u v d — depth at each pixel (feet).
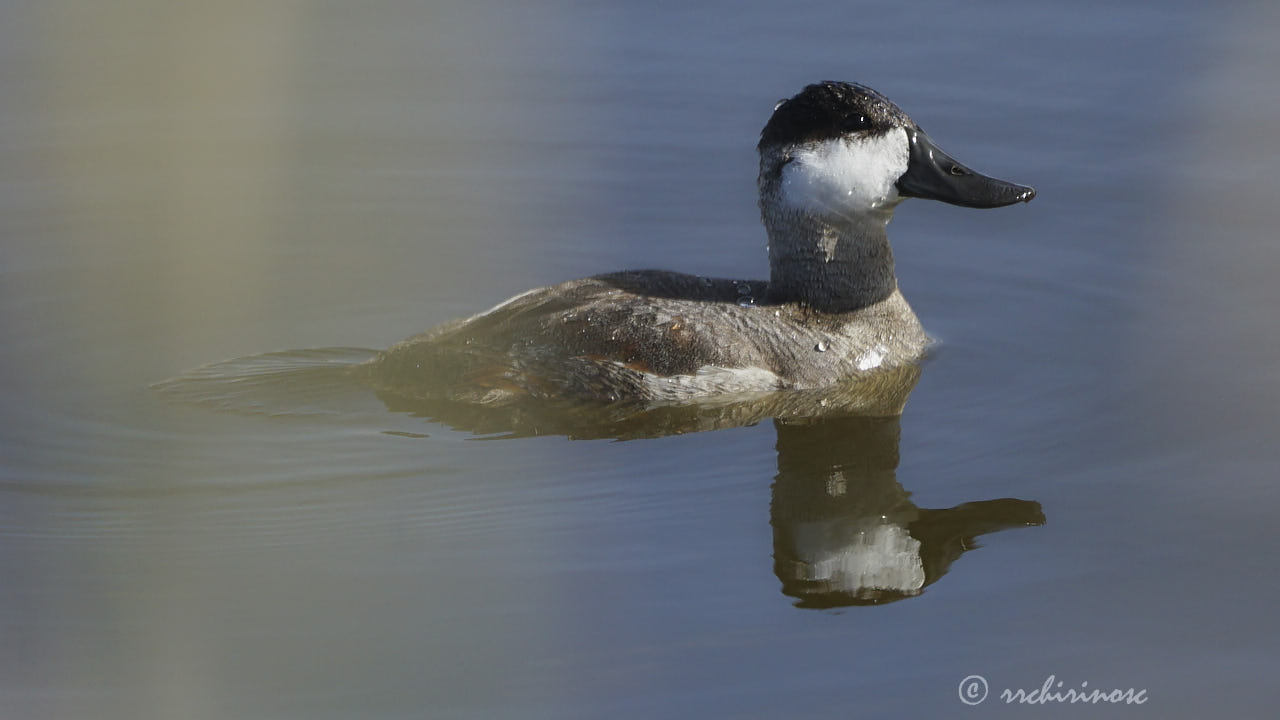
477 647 26.48
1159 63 52.75
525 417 34.94
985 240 46.37
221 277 24.88
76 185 47.47
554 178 50.57
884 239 38.93
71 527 30.32
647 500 31.73
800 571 28.96
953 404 36.27
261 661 25.88
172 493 31.68
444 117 53.11
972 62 53.62
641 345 35.50
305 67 54.34
